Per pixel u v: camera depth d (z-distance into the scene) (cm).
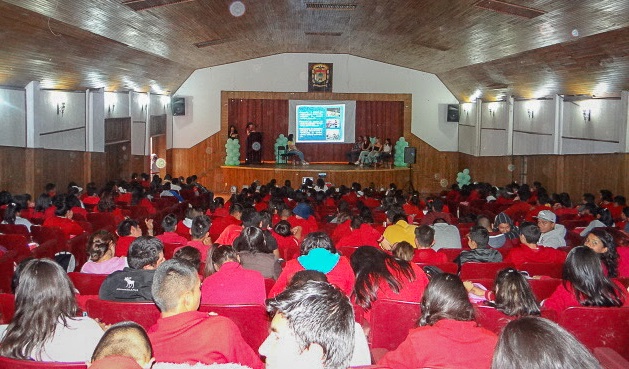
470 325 306
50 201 1023
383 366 287
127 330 245
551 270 618
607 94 1460
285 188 1560
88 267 539
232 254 477
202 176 2405
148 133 2077
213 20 1377
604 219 959
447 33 1434
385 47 1962
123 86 1848
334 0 1254
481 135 2217
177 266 322
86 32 1190
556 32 1142
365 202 1504
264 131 2469
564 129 1672
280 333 202
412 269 462
